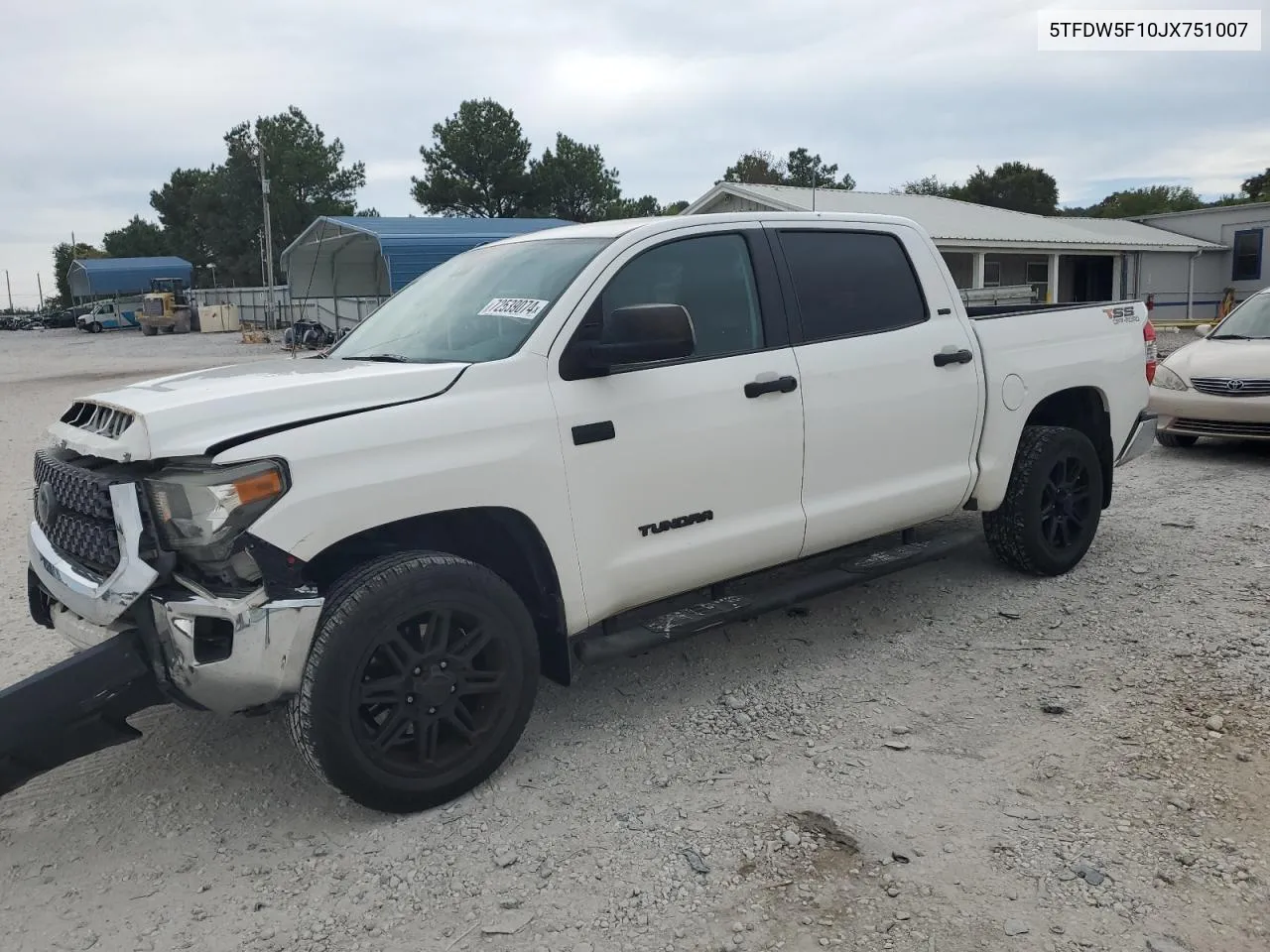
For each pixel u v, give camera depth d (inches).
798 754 148.8
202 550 122.3
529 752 152.8
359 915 115.0
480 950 108.2
